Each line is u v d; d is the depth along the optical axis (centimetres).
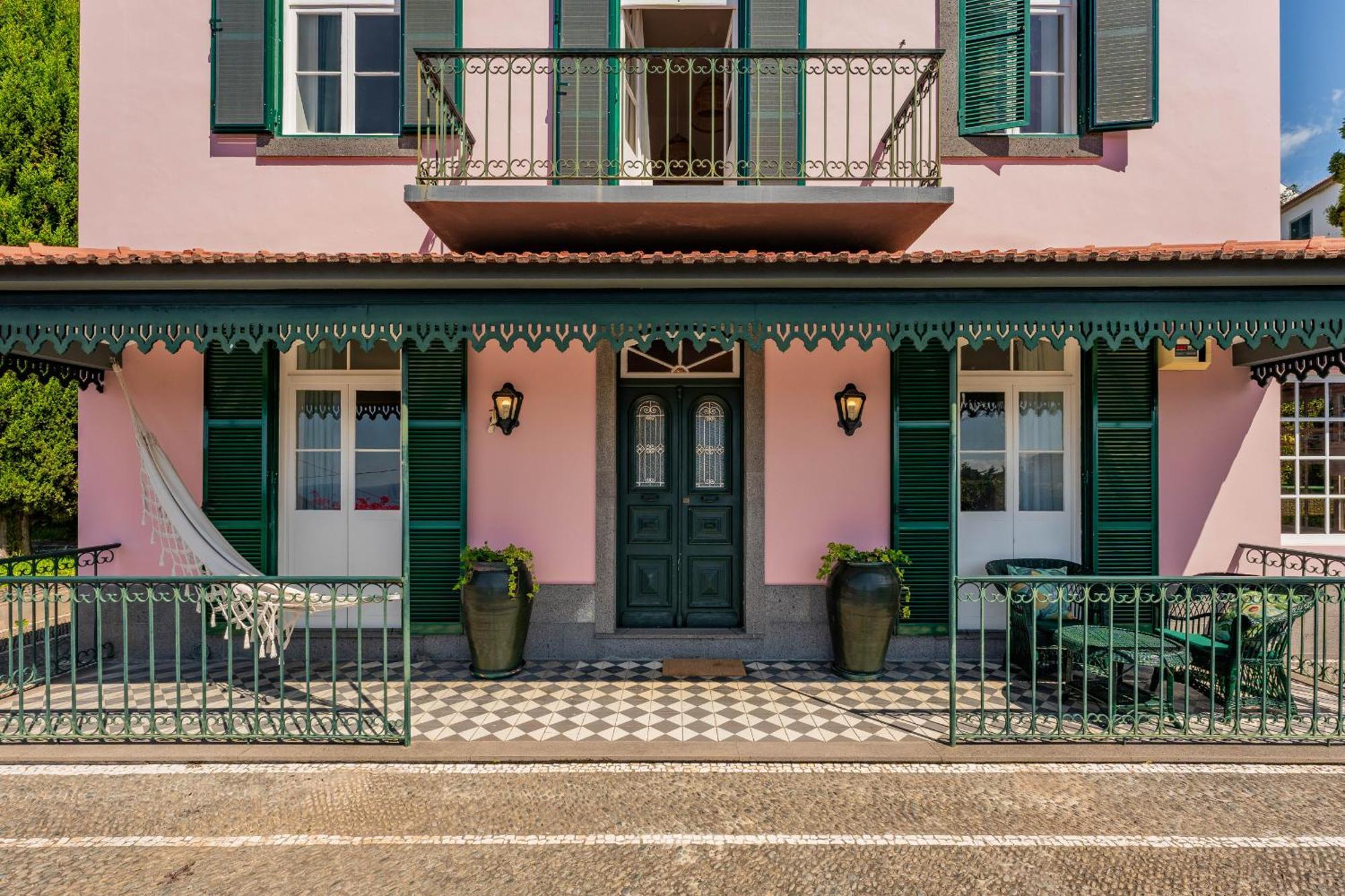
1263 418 659
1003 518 677
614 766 453
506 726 505
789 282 455
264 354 650
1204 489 659
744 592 679
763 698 564
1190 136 680
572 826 384
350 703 548
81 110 676
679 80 827
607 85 673
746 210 559
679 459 695
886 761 456
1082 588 607
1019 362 679
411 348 655
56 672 611
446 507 656
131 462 656
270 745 470
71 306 456
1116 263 436
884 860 353
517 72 586
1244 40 682
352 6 697
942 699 561
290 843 368
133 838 371
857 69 574
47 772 438
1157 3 665
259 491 650
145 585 655
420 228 679
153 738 469
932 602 657
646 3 684
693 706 545
